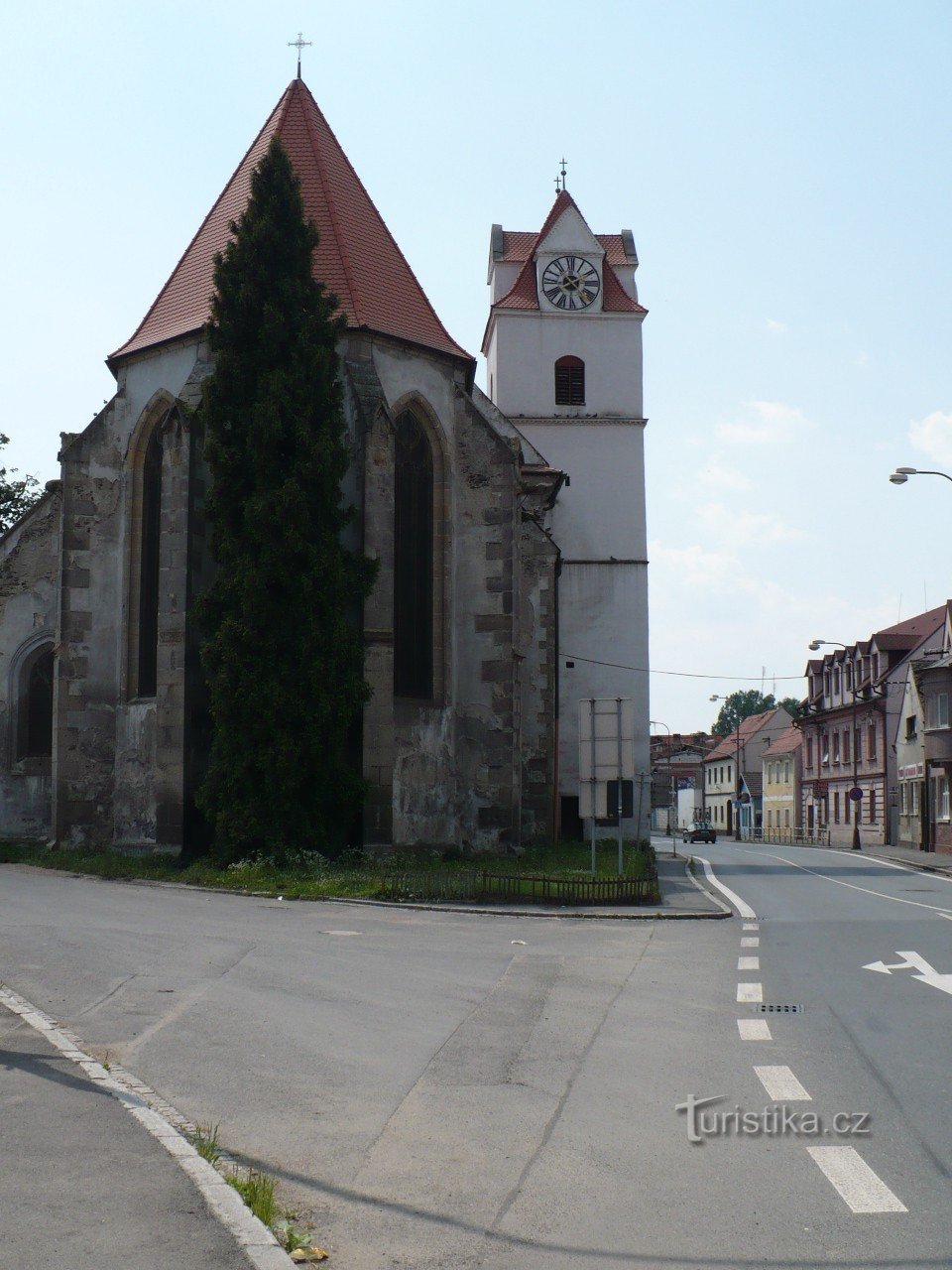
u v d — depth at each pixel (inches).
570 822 1957.4
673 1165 254.2
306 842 1026.7
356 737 1087.0
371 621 1103.6
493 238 2288.4
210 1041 370.3
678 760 5856.3
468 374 1272.1
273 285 1069.1
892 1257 203.5
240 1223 206.7
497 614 1230.9
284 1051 358.9
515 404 2070.6
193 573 1104.2
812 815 3400.6
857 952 611.8
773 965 556.1
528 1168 252.4
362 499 1117.1
